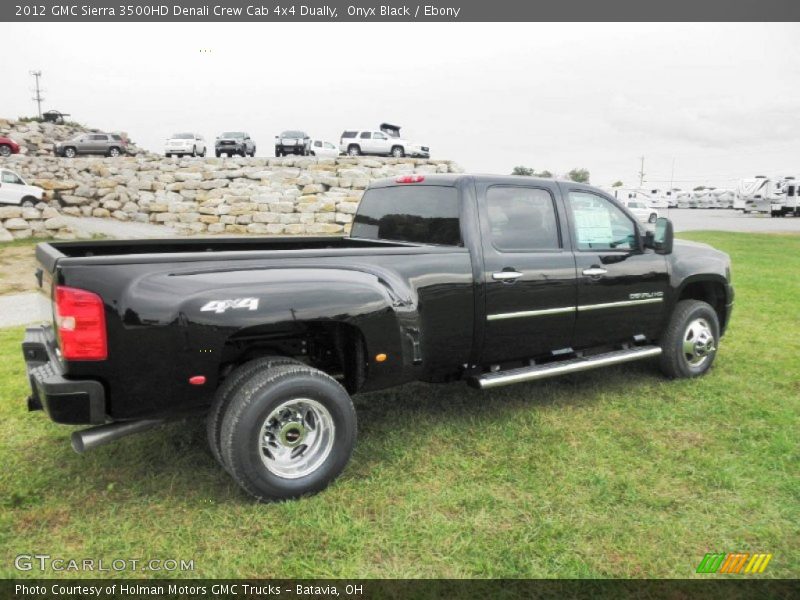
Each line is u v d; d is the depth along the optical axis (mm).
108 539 2941
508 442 4102
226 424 3113
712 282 5719
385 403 4883
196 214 24109
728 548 2902
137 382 2998
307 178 25203
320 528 3029
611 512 3207
